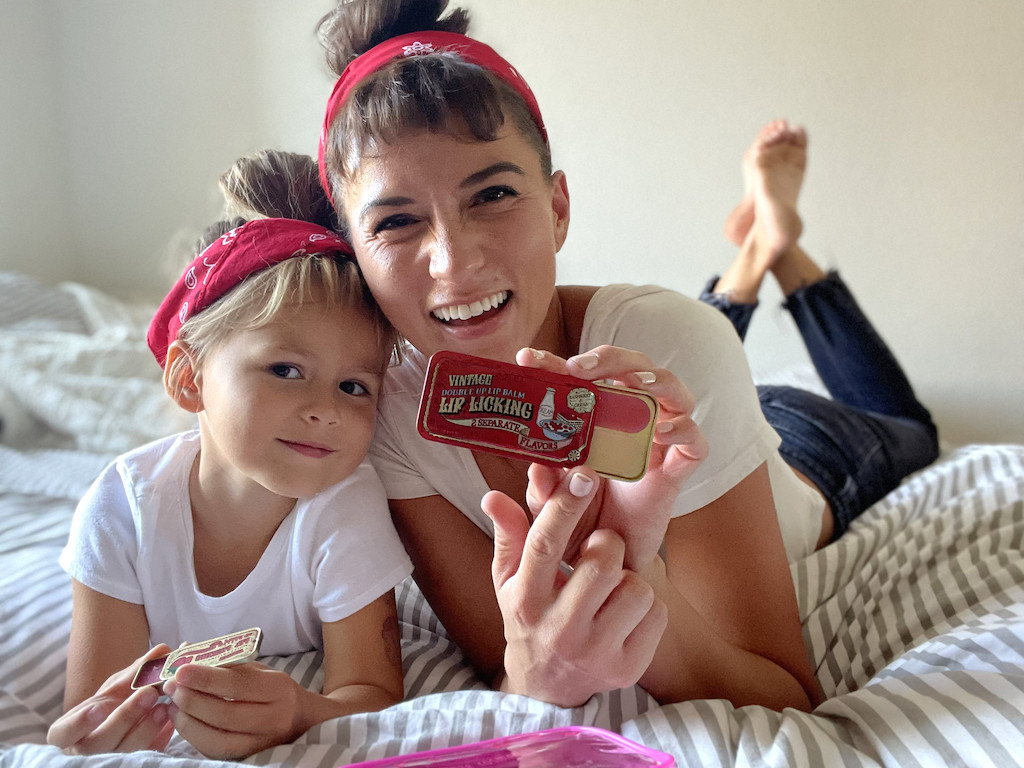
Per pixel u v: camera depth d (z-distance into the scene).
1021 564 0.92
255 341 0.75
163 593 0.84
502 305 0.73
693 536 0.81
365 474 0.86
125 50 2.65
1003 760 0.56
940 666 0.73
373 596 0.80
